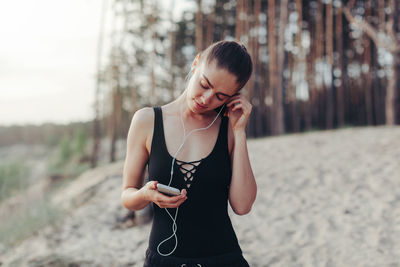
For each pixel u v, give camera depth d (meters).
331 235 3.89
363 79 14.56
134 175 1.32
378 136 7.62
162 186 1.12
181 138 1.26
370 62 14.05
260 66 13.75
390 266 3.18
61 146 15.30
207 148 1.27
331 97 13.16
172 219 1.24
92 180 8.13
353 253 3.47
